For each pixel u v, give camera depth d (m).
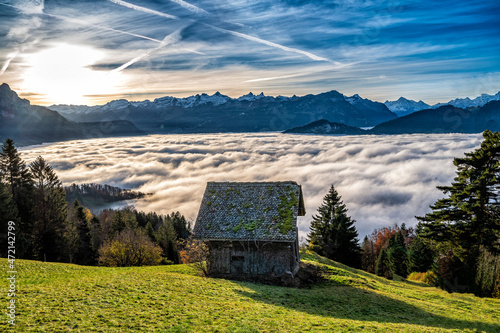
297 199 34.53
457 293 39.59
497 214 38.91
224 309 20.55
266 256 32.97
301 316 20.56
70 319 16.61
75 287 22.55
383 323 20.98
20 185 60.66
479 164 40.31
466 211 39.59
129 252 57.91
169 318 18.14
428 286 48.81
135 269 36.81
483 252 38.81
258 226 33.16
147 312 18.70
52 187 63.59
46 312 17.22
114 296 21.05
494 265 37.97
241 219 34.12
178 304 20.72
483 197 39.53
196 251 34.72
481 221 38.84
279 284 32.16
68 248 61.94
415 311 26.20
